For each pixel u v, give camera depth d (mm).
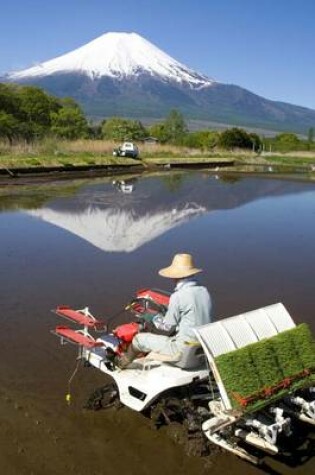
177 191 26484
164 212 19531
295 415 5504
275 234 16312
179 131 76312
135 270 11508
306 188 30594
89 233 15172
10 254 12484
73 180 30172
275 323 5855
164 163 44594
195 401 5750
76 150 42531
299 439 5793
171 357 5586
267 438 4953
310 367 5723
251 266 12406
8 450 5309
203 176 36781
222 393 5129
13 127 47844
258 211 20984
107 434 5688
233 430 5203
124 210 19438
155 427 5824
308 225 18109
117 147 45688
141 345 5820
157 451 5453
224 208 21359
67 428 5742
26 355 7266
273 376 5391
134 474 5105
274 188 30000
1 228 15445
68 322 8438
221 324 5484
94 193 24266
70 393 6371
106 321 8539
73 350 7465
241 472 5203
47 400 6215
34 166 31594
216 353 5266
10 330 8062
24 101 62938
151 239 14812
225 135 66188
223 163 49812
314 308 9664
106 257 12539
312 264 12828
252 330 5637
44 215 17734
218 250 13852
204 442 5418
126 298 9680
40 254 12578
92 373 6852
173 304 5594
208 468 5238
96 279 10742
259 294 10359
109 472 5113
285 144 72750
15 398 6215
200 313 5551
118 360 6023
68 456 5301
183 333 5520
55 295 9711
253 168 47375
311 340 5926
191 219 18391
